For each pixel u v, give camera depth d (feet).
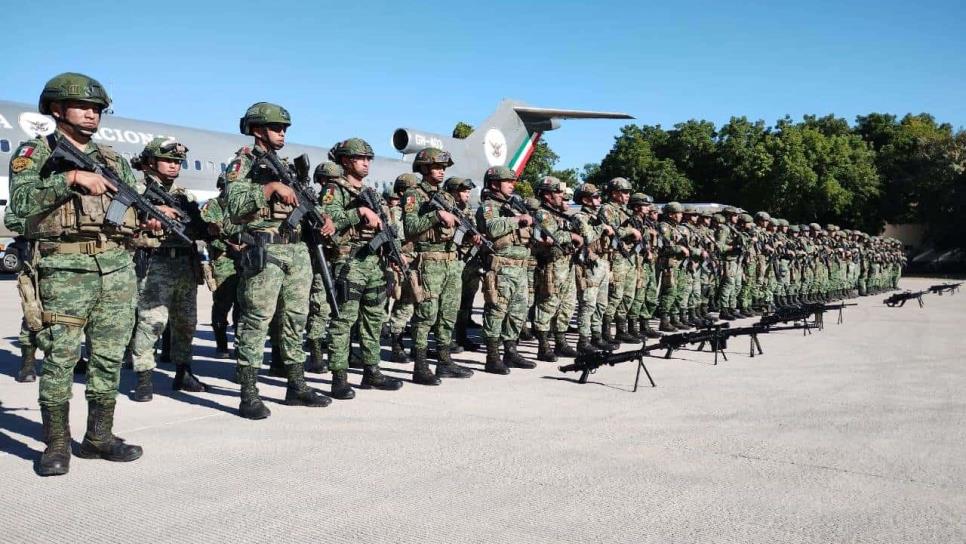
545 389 21.95
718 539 10.71
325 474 13.53
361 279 20.35
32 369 22.38
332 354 20.08
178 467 13.89
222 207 18.58
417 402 19.89
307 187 18.85
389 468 13.91
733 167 150.92
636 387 21.76
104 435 14.30
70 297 13.37
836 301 62.90
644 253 34.45
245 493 12.50
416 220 22.38
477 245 24.14
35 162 12.84
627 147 169.17
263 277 17.57
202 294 61.00
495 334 24.98
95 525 11.10
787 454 15.07
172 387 21.58
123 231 14.02
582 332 29.84
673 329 39.32
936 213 141.18
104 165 13.79
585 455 14.87
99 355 14.07
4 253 63.62
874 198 144.77
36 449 15.01
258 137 17.90
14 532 10.81
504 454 14.87
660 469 14.01
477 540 10.59
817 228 60.34
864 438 16.38
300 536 10.69
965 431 17.10
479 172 72.90
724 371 25.54
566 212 29.40
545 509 11.84
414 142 64.59
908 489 12.99
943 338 35.55
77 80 13.14
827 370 25.85
